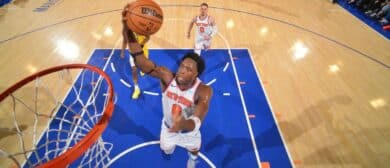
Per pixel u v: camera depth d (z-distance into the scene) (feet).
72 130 12.43
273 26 25.48
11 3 29.19
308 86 17.16
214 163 11.83
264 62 19.52
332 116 14.79
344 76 18.33
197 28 17.60
